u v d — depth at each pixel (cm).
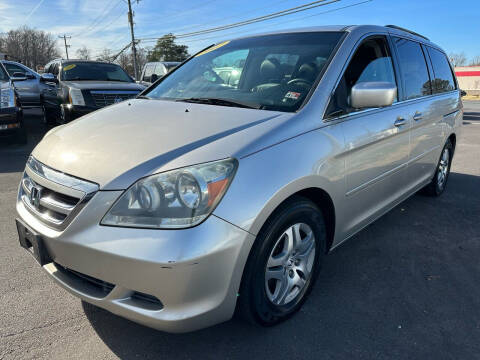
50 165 215
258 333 226
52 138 249
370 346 217
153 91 329
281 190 198
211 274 179
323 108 241
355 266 306
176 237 173
